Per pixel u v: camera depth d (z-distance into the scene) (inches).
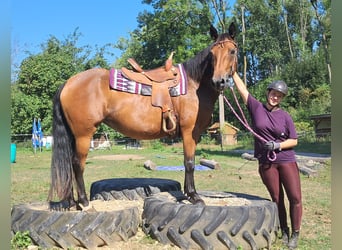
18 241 148.5
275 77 1520.7
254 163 564.7
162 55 1238.3
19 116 1014.4
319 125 941.8
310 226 189.0
